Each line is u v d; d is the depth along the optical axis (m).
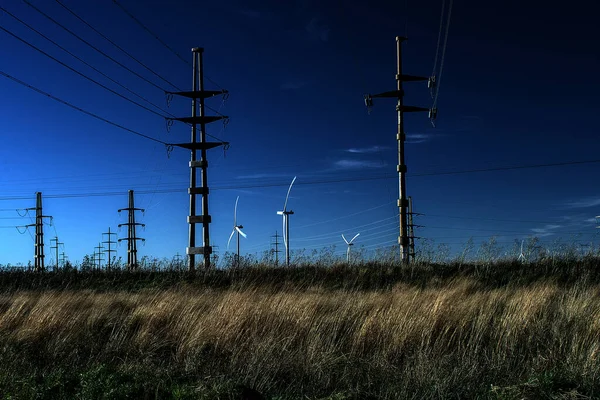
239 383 6.25
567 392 5.57
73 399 6.21
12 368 7.34
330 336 8.62
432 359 7.07
